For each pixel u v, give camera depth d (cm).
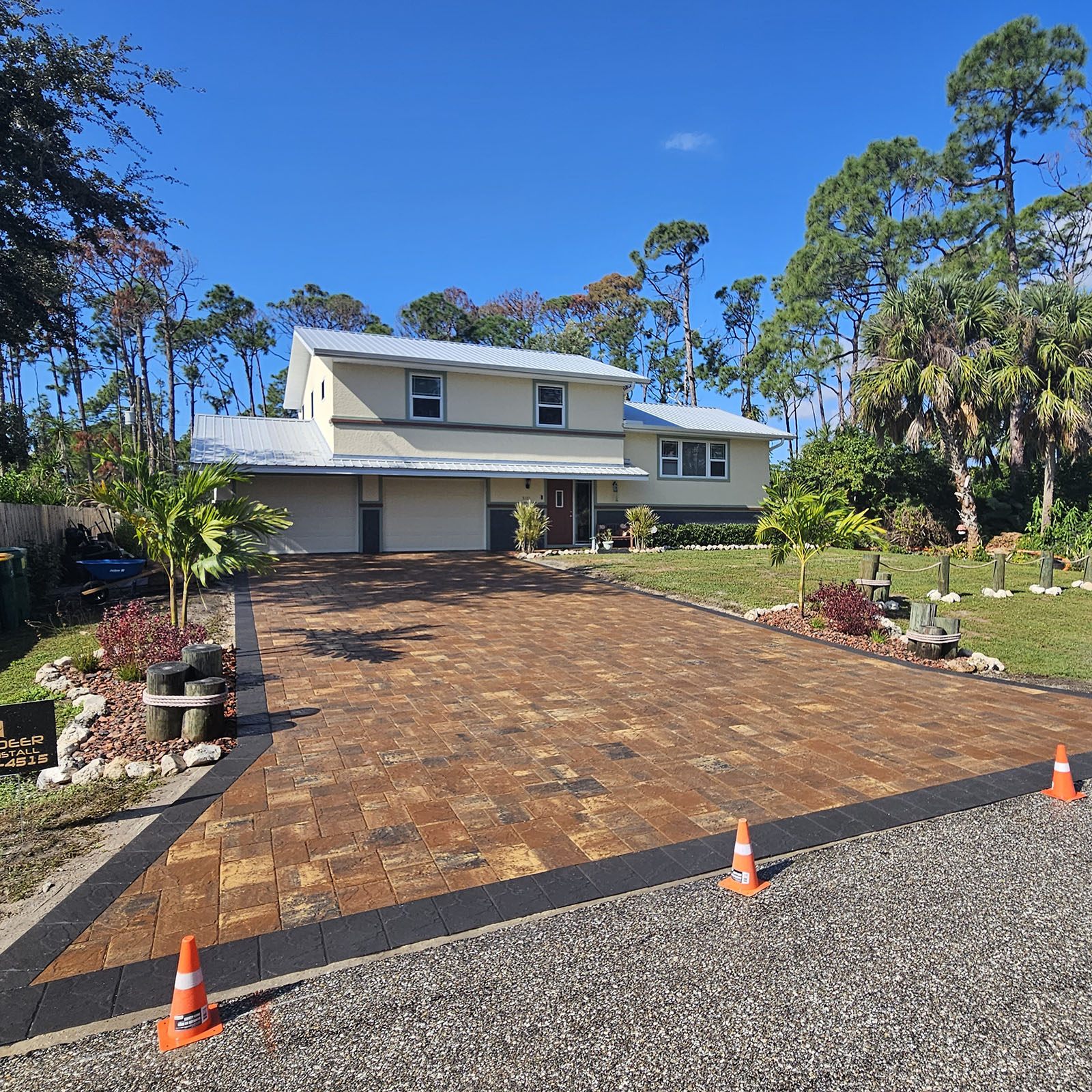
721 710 667
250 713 636
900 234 2702
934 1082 246
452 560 1769
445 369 1911
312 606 1141
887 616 1098
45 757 431
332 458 1781
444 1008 281
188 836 419
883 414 1950
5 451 1556
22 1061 254
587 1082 245
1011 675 816
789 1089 243
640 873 383
